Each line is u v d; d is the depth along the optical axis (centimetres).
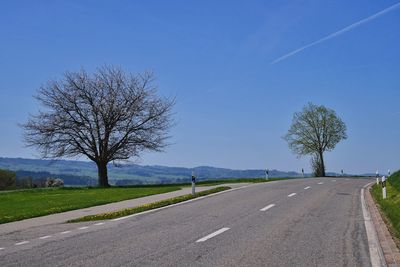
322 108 7625
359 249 1058
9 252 1052
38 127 4316
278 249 1055
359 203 2100
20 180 5847
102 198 2517
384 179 2331
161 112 4553
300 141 7669
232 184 3619
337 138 7556
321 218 1585
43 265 909
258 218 1588
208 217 1633
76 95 4381
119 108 4444
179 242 1146
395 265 905
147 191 2967
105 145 4441
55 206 2131
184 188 3231
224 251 1032
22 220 1672
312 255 994
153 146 4522
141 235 1264
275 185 3400
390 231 1306
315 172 7294
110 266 893
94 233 1314
